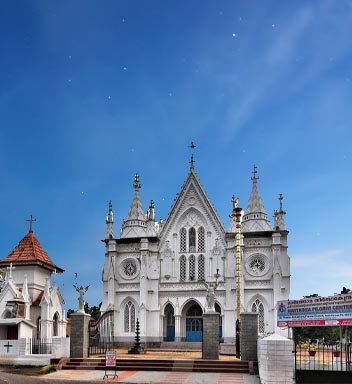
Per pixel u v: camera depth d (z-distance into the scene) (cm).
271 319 7169
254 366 3559
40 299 5394
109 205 8044
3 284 5316
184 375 3416
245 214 7738
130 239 7825
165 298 7562
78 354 3994
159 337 7375
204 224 7725
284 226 7444
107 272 7744
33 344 4144
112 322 7481
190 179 7875
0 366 3803
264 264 7388
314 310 2755
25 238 5953
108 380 3136
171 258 7688
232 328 7188
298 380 2667
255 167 7956
